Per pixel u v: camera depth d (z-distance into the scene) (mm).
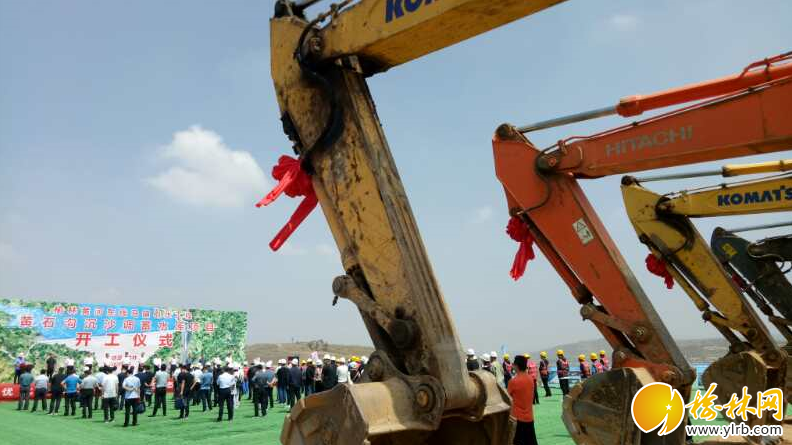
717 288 10023
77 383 19312
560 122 7926
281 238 4473
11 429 15070
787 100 6496
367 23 4012
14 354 26234
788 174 9523
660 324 7445
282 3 4711
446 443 4102
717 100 7012
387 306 3865
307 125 4359
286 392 22797
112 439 13172
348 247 4160
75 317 28141
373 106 4285
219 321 33094
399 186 4062
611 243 7938
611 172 7918
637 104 6992
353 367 20312
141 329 30109
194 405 22328
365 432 3207
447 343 3701
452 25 3764
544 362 23453
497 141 8695
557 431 12586
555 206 8133
